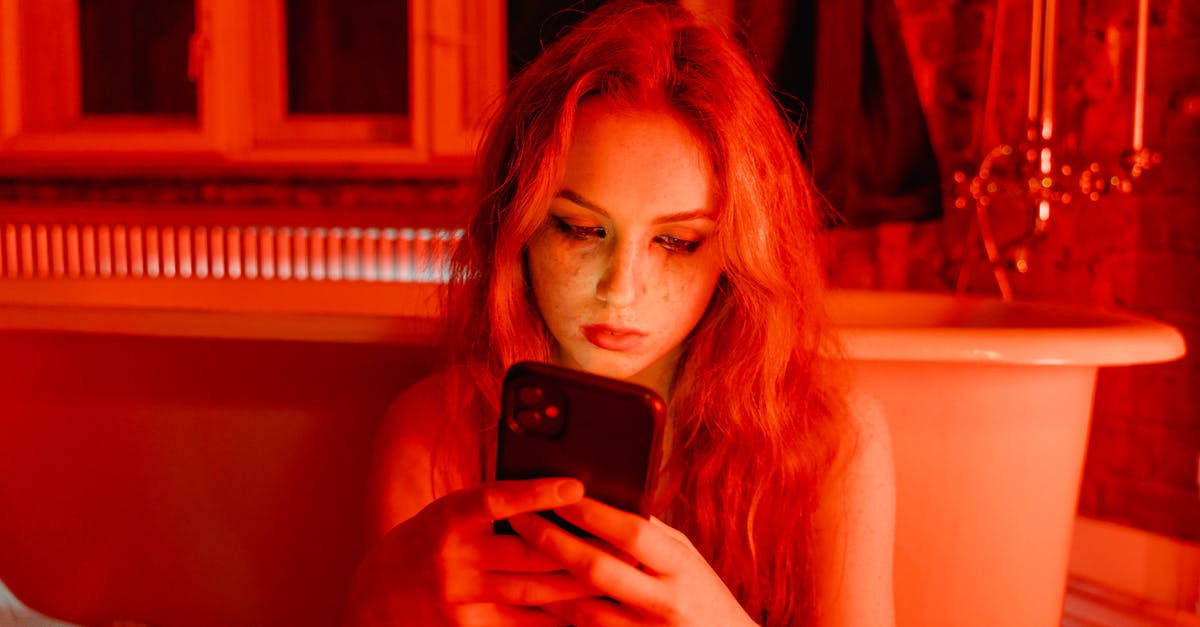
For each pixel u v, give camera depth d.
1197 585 1.50
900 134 1.87
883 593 0.77
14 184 2.32
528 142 0.66
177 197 2.26
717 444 0.74
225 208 2.17
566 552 0.53
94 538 1.09
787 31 1.91
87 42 2.36
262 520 1.05
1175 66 1.63
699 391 0.75
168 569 1.08
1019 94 1.93
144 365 1.04
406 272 2.11
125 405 1.06
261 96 2.23
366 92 2.28
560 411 0.54
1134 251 1.72
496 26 2.08
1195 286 1.63
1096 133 1.77
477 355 0.75
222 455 1.05
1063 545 1.06
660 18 0.68
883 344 0.94
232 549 1.06
